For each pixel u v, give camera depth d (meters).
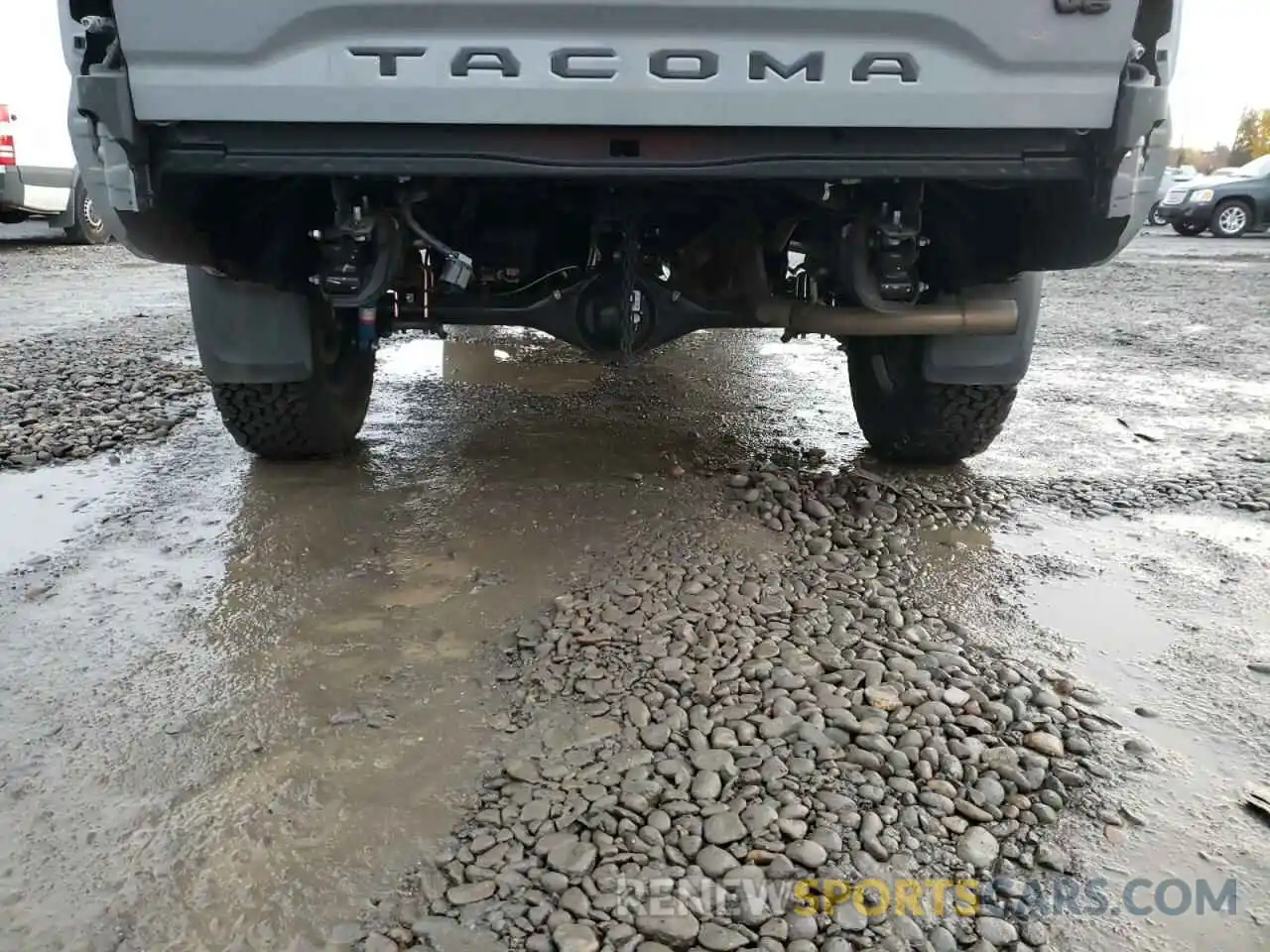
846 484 3.54
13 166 12.48
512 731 2.07
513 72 2.29
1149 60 2.41
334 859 1.72
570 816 1.80
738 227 3.15
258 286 3.26
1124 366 6.05
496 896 1.63
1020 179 2.51
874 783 1.89
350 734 2.07
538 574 2.80
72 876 1.68
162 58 2.27
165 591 2.72
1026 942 1.57
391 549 2.99
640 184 2.71
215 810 1.84
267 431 3.64
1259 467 3.88
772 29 2.29
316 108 2.32
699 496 3.41
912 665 2.30
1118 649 2.46
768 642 2.39
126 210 2.41
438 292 3.20
